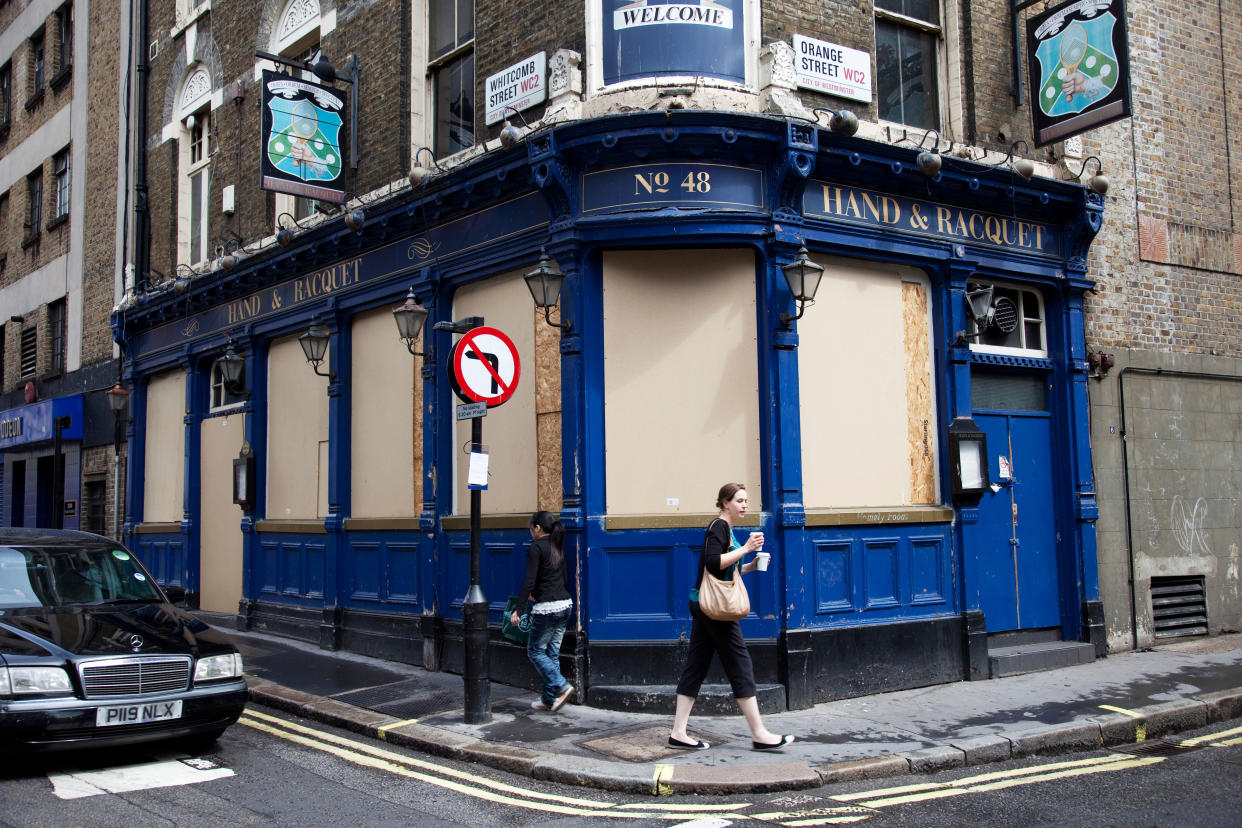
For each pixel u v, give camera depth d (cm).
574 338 848
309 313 1215
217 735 718
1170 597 1102
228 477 1406
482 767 679
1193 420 1139
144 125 1667
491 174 916
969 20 1030
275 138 1109
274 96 1112
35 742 619
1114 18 948
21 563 763
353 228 1091
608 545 834
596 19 884
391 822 558
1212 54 1215
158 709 661
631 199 834
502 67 988
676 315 858
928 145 964
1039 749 700
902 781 633
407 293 1062
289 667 1023
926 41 1034
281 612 1248
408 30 1118
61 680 633
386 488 1109
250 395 1332
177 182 1563
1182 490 1119
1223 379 1166
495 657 928
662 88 847
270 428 1330
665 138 816
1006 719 756
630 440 852
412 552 1048
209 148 1520
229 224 1438
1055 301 1054
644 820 559
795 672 812
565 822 558
